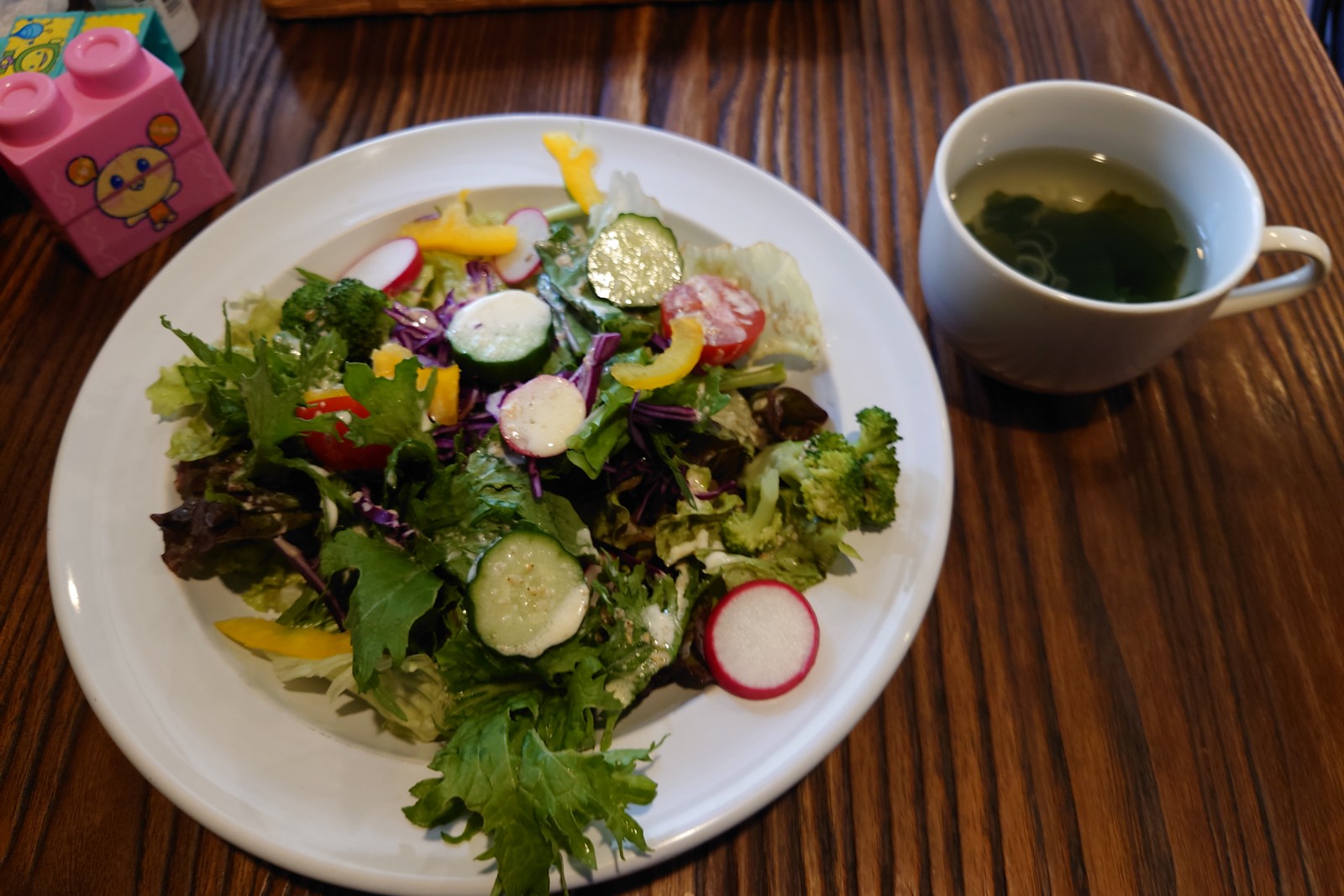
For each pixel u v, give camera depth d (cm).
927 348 35
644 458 34
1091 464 35
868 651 29
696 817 27
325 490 31
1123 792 30
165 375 33
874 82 43
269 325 35
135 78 35
